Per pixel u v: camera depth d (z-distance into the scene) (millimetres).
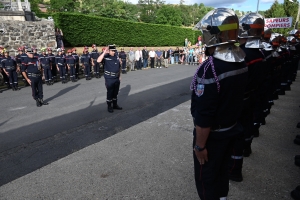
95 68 12680
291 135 3992
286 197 2408
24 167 3426
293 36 6621
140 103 7078
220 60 1593
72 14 16188
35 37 12906
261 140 3807
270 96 4734
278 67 4691
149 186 2654
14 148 4066
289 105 5797
